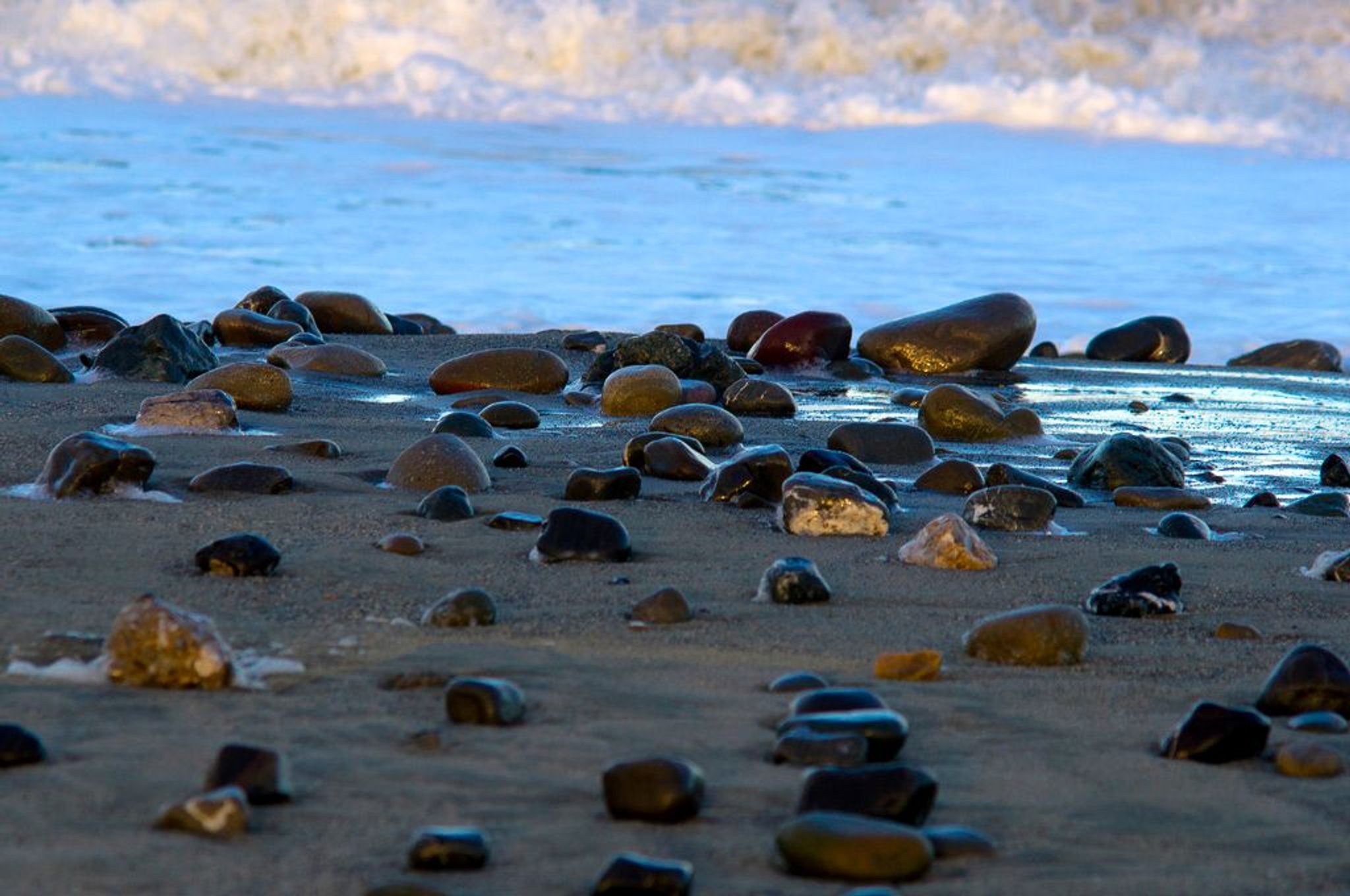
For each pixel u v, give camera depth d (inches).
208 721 259.9
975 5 1975.9
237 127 1640.0
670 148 1665.8
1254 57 1974.7
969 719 279.0
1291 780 252.2
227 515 423.8
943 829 222.4
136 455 446.9
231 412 562.9
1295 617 365.1
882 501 459.8
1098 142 1812.3
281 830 216.5
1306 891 208.8
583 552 393.1
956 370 828.0
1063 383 823.7
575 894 199.6
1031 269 1175.0
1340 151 1800.0
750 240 1240.2
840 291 1085.1
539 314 994.7
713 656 312.2
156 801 223.9
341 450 537.6
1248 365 933.8
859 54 1956.2
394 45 1868.8
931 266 1176.2
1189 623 356.8
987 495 466.0
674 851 214.5
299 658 297.6
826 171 1576.0
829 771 226.1
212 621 306.7
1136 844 223.9
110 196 1283.2
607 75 1914.4
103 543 383.9
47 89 1745.8
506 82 1888.5
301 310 844.0
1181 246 1280.8
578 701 279.0
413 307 997.8
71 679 279.1
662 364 723.4
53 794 225.3
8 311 748.0
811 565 368.5
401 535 397.7
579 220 1289.4
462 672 292.7
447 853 204.8
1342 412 762.2
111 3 1830.7
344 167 1461.6
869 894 197.2
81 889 194.2
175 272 1049.5
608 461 537.0
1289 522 493.4
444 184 1409.9
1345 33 1998.0
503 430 608.7
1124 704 291.1
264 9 1849.2
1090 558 419.8
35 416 568.4
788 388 758.5
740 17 1939.0
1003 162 1670.8
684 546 416.2
